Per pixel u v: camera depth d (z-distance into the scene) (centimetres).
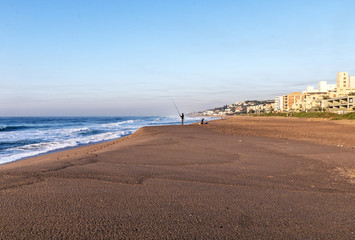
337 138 1633
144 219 324
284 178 551
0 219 323
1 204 378
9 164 865
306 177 561
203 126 3491
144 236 279
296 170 635
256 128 3020
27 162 873
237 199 406
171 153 929
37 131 3384
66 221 317
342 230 295
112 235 280
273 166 687
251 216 336
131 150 1012
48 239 271
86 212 347
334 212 351
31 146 1630
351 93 9788
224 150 1014
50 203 382
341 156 866
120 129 3841
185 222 316
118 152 954
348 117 5769
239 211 354
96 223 312
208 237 277
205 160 779
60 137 2402
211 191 451
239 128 2991
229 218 329
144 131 2392
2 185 486
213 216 336
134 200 399
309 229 297
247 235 282
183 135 1806
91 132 3153
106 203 384
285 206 375
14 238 273
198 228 299
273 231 292
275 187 479
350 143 1308
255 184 500
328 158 824
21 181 516
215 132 2202
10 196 416
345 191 453
